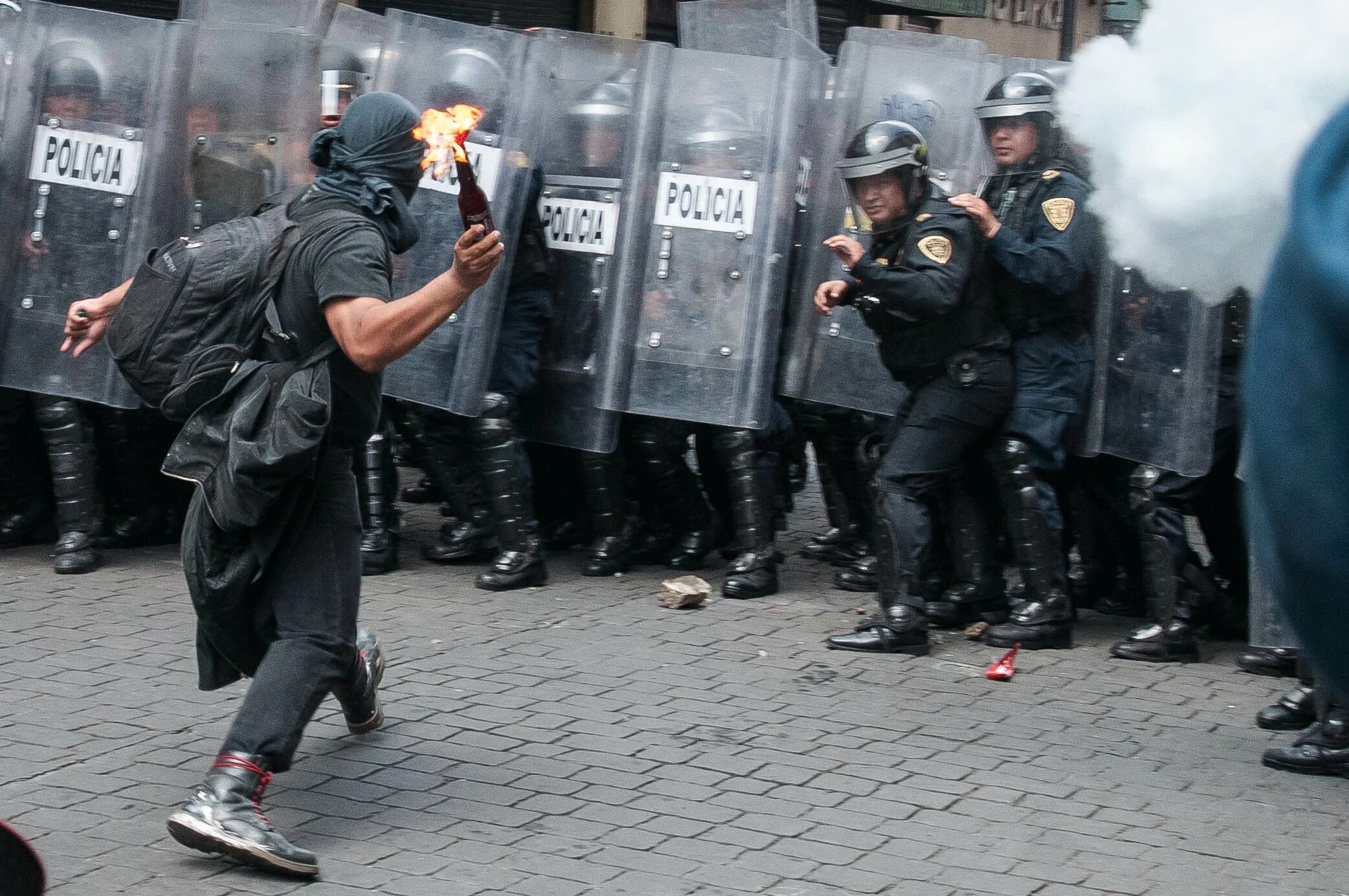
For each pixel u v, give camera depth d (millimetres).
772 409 5902
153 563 6035
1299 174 802
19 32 5684
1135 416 5148
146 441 6102
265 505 3166
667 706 4480
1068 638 5324
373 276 3168
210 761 3896
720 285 5672
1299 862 3471
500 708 4414
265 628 3385
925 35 5680
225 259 3248
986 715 4520
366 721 4062
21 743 3982
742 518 5844
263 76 5699
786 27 5820
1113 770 4062
